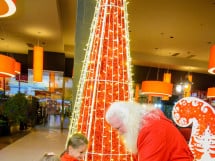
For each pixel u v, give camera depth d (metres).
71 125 3.35
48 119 15.75
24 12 8.55
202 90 17.11
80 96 3.22
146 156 1.49
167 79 13.52
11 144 9.20
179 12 8.41
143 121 1.59
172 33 10.58
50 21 9.28
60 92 15.20
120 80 3.17
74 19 9.74
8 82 15.10
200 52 13.35
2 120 12.05
